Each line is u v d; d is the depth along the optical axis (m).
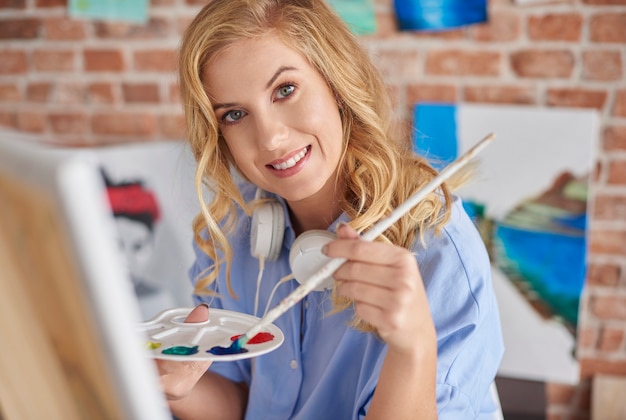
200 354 0.73
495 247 1.81
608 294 1.86
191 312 0.89
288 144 0.92
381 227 0.71
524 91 1.79
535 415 1.74
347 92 0.97
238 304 1.15
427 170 1.08
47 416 0.50
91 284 0.36
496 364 0.97
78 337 0.39
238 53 0.89
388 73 1.82
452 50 1.80
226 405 1.16
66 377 0.44
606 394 1.87
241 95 0.90
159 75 1.93
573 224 1.77
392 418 0.72
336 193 1.03
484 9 1.75
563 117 1.74
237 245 1.16
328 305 1.02
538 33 1.76
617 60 1.74
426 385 0.72
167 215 1.92
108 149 1.92
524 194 1.78
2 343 0.50
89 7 1.91
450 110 1.79
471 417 0.91
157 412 0.40
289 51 0.90
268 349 0.73
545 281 1.80
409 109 1.83
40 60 1.96
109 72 1.95
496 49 1.78
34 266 0.40
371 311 0.66
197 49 0.91
